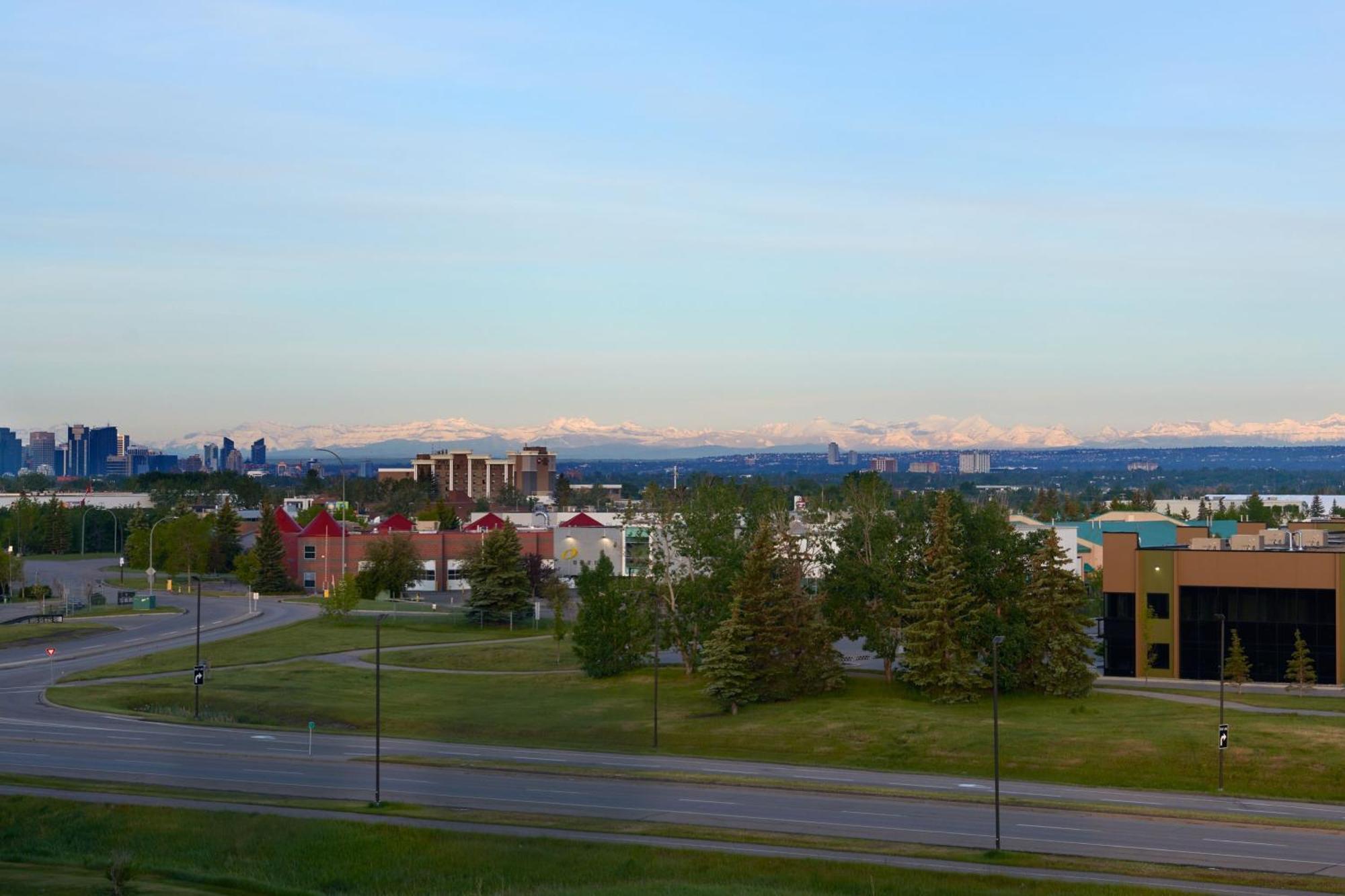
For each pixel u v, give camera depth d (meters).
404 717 85.94
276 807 58.25
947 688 87.88
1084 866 48.53
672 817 56.75
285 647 115.12
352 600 132.75
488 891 49.25
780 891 46.03
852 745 76.06
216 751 71.81
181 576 187.00
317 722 84.44
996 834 51.75
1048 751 72.25
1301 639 92.25
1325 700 88.44
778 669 90.00
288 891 49.16
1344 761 68.06
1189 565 100.25
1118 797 61.81
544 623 134.75
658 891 46.22
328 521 172.50
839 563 98.44
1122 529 173.00
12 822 57.53
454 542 174.25
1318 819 56.47
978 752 72.94
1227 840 52.56
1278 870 47.94
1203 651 99.75
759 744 78.06
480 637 125.12
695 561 105.38
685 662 103.25
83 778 64.38
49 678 98.25
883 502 101.44
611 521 189.62
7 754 70.50
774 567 93.56
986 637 88.75
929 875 47.50
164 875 50.69
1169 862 49.03
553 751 75.00
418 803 59.69
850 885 47.34
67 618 134.50
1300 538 113.25
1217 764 68.81
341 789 62.47
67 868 51.19
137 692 92.12
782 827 54.97
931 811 58.00
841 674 94.19
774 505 108.75
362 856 52.84
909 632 88.94
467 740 78.81
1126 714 81.62
